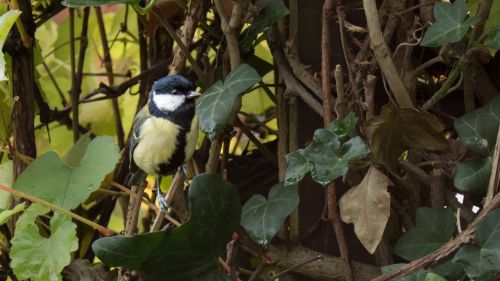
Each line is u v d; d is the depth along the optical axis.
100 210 6.18
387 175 5.11
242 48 5.07
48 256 4.84
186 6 5.29
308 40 5.25
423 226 4.82
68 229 4.87
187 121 5.04
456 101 5.34
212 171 5.25
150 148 5.01
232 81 4.75
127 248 4.34
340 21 4.91
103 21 7.03
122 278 5.04
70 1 4.50
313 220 5.26
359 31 4.88
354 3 5.15
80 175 5.04
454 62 4.89
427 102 4.99
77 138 6.48
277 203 4.87
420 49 5.29
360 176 5.01
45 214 5.32
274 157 5.66
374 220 4.57
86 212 6.15
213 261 4.66
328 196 4.90
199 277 4.67
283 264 5.21
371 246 4.55
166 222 5.70
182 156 5.09
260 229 4.84
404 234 4.85
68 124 6.90
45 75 7.42
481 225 4.29
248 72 4.73
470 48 4.69
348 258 4.91
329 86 4.91
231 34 4.95
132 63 7.37
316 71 5.24
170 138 4.99
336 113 4.86
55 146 7.30
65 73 7.43
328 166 4.55
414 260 4.70
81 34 6.72
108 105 7.24
